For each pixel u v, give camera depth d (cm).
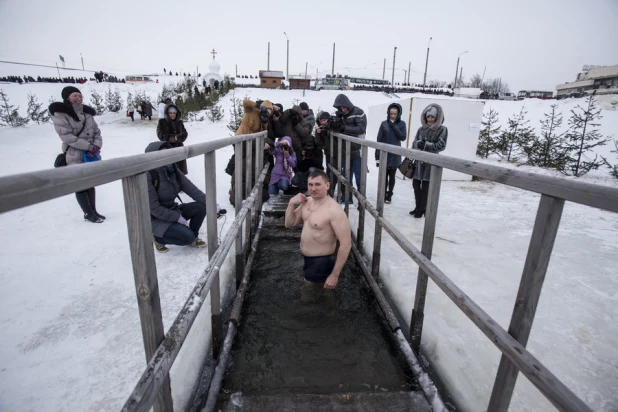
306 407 172
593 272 335
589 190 86
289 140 548
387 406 173
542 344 230
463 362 210
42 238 387
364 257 354
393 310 269
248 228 321
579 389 191
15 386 187
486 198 600
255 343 224
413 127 692
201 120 1614
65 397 180
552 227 103
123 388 187
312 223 277
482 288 296
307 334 234
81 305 263
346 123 521
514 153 1031
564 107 2078
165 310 256
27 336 227
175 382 185
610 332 243
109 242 377
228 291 293
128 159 94
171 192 348
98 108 1864
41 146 955
